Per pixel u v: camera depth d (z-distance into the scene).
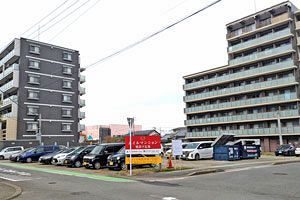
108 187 11.40
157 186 11.41
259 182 11.88
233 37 50.28
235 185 11.27
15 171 19.31
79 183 12.84
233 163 21.61
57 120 50.34
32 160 28.34
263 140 45.28
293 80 41.56
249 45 47.44
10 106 48.53
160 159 17.22
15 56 47.72
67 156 22.75
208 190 10.21
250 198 8.71
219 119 50.50
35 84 48.53
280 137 41.56
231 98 49.91
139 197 9.07
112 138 70.94
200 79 55.88
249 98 47.00
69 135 51.56
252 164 20.45
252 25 48.66
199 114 55.25
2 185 12.33
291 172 15.09
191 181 12.65
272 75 45.12
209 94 52.41
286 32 43.00
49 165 24.38
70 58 53.56
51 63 50.94
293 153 33.31
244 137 47.19
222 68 51.03
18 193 10.26
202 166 18.98
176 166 18.69
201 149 26.19
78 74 54.31
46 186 12.13
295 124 41.91
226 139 28.11
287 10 44.22
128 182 12.96
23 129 46.34
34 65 48.72
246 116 46.72
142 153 16.66
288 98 41.97
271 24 45.09
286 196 8.99
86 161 20.28
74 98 53.19
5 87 48.97
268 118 43.97
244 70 47.72
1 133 47.41
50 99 50.00
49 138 48.88
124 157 18.52
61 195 9.81
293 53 42.56
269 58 45.12
